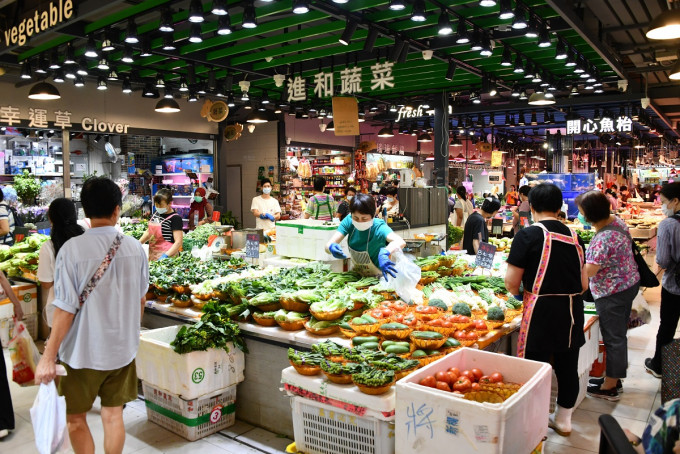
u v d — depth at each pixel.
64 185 9.87
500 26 6.27
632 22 6.73
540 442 2.51
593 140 23.45
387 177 16.34
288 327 3.57
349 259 5.20
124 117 10.73
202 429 3.56
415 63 8.13
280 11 5.75
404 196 8.39
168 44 6.30
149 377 3.69
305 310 3.66
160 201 5.76
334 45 7.34
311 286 4.04
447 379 2.56
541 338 3.11
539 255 3.11
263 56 7.48
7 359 5.22
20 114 9.14
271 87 10.19
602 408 4.02
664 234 4.26
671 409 1.46
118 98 10.62
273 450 3.38
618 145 20.12
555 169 18.02
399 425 2.37
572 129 11.53
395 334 3.11
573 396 3.41
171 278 4.42
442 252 5.97
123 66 8.23
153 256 5.73
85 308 2.69
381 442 2.67
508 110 12.46
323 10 5.36
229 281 4.00
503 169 22.50
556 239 3.10
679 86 10.46
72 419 2.78
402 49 6.51
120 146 12.45
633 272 4.04
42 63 7.33
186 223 12.55
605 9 6.19
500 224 7.01
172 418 3.62
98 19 6.42
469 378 2.61
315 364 2.95
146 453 3.34
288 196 13.23
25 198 9.38
